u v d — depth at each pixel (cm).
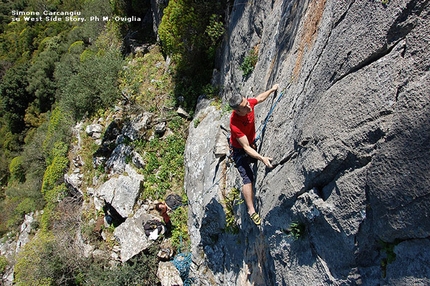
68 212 1270
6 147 2741
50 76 2606
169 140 1124
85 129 1434
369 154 289
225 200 662
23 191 1919
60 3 3459
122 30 1831
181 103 1176
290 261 432
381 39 282
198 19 1053
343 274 337
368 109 290
